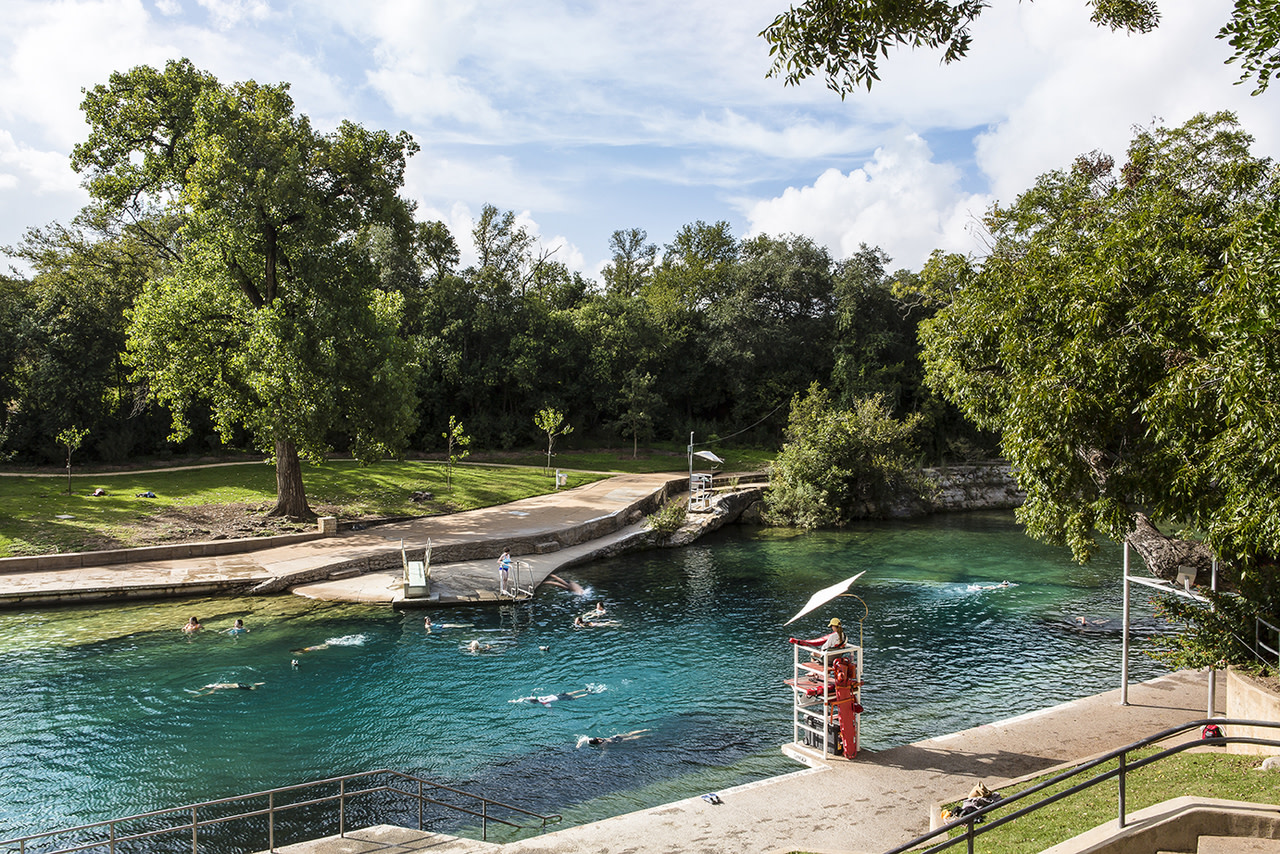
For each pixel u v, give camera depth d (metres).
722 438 73.25
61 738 16.64
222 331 36.72
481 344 69.00
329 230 36.06
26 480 40.62
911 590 31.22
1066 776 7.86
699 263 84.81
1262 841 7.98
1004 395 15.96
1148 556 16.19
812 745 15.38
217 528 34.78
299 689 19.67
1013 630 25.55
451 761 15.83
